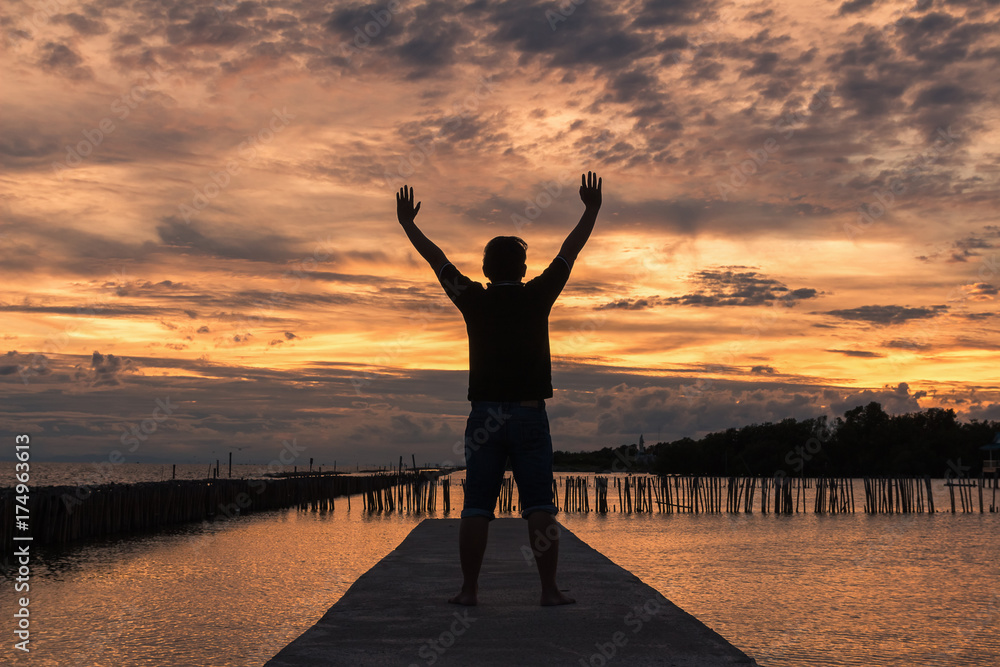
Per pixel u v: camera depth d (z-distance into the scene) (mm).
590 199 3773
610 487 74750
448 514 41219
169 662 11062
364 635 3027
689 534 29578
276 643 12125
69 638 12438
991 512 42250
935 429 99750
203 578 18547
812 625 13461
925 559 22234
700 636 3014
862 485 83938
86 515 26094
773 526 33656
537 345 3576
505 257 3668
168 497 33000
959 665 10930
